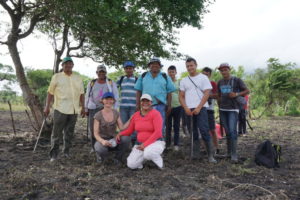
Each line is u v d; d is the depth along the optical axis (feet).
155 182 14.84
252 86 90.79
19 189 13.48
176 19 27.55
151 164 18.26
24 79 27.07
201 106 18.67
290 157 22.03
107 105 18.30
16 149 22.43
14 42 26.48
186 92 19.56
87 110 21.49
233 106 19.60
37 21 26.99
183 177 15.79
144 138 17.48
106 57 28.71
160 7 25.18
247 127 45.50
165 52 28.53
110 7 21.68
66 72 19.16
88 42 28.76
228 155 20.92
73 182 14.35
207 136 19.12
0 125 40.24
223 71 19.95
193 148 19.84
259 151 18.89
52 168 17.01
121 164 18.02
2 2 25.13
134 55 26.78
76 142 26.48
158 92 19.20
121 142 18.06
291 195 13.43
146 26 25.73
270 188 14.38
